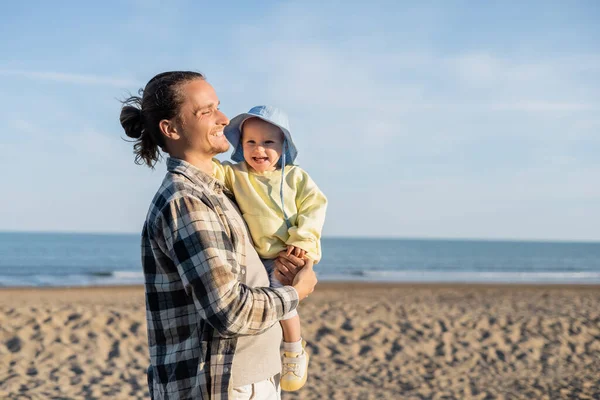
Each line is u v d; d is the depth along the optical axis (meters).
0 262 38.69
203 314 1.86
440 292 18.14
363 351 7.96
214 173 2.44
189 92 2.10
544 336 8.92
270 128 2.52
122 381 6.40
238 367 2.04
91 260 42.38
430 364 7.51
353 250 79.00
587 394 6.43
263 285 2.19
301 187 2.52
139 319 8.96
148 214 2.03
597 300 15.48
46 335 7.88
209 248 1.88
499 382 6.83
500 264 50.31
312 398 6.11
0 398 5.72
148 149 2.30
